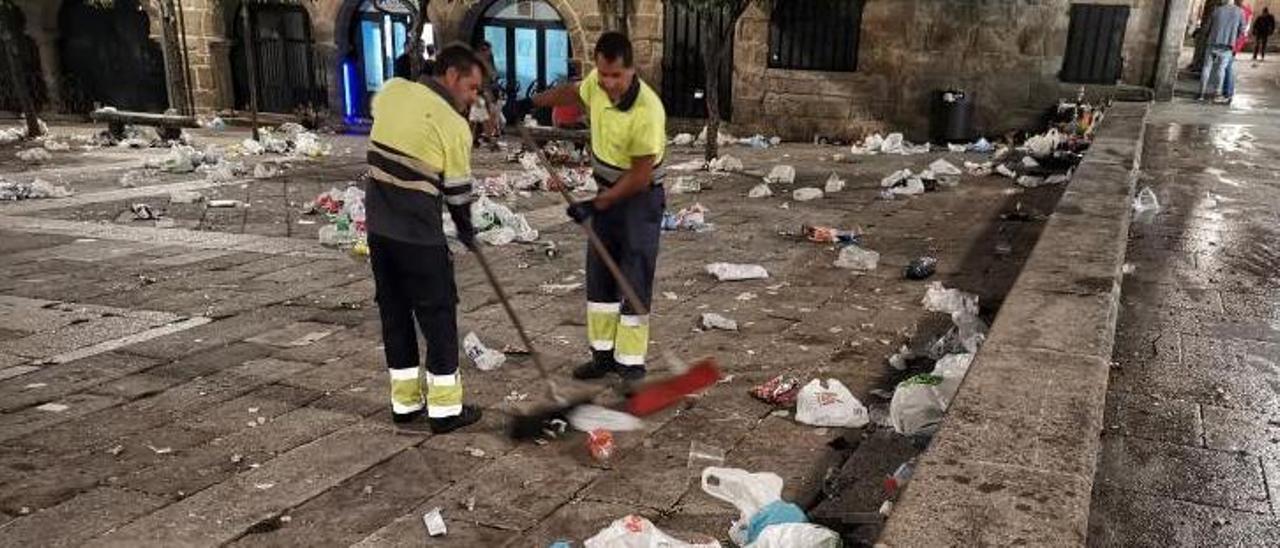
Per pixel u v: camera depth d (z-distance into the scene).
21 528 3.34
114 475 3.76
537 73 18.64
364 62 19.98
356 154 15.05
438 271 3.99
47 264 7.46
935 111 16.11
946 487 2.50
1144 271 6.23
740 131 17.62
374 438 4.13
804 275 7.03
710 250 7.88
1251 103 15.95
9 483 3.68
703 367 3.88
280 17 20.20
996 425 2.90
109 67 21.61
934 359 5.11
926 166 13.30
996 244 8.08
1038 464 2.63
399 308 4.11
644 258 4.65
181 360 5.14
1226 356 4.71
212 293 6.57
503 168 13.27
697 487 3.67
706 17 12.94
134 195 10.82
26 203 10.25
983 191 10.91
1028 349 3.61
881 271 7.15
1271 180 9.43
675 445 4.05
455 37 18.75
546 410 4.27
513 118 18.78
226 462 3.88
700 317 5.98
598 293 4.77
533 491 3.66
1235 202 8.41
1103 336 3.77
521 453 3.99
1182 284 5.95
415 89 3.94
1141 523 3.14
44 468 3.81
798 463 3.88
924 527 2.30
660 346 5.42
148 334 5.61
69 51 21.77
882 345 5.41
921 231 8.66
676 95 17.84
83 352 5.27
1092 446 2.76
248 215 9.63
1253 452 3.67
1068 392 3.17
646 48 17.67
